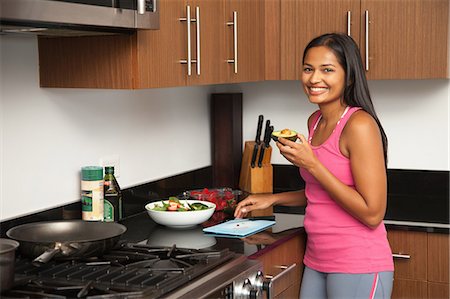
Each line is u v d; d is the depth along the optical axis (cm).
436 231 295
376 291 261
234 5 304
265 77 338
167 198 332
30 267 211
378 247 263
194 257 224
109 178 280
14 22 193
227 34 300
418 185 347
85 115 279
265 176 354
